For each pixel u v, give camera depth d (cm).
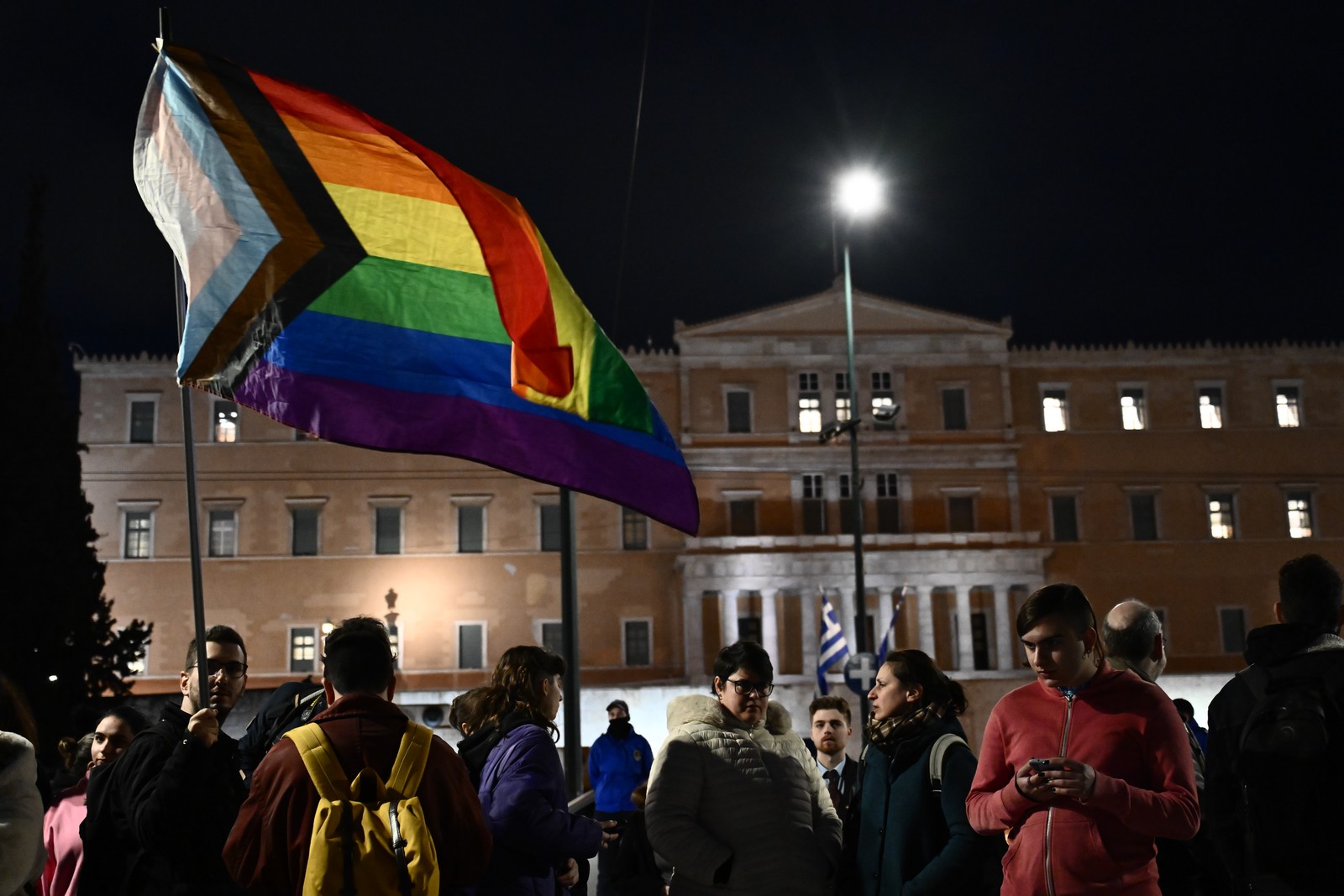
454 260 760
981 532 5978
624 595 5941
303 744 532
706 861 709
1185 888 699
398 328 732
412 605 5900
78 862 813
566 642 1187
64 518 4147
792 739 789
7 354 4103
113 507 5869
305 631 5862
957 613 5875
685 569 5819
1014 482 6050
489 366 754
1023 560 5909
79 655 4116
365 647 568
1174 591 6038
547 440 760
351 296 725
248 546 5897
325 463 5978
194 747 650
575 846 689
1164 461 6134
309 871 505
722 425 6038
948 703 739
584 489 767
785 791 744
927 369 6122
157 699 3800
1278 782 586
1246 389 6209
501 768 698
